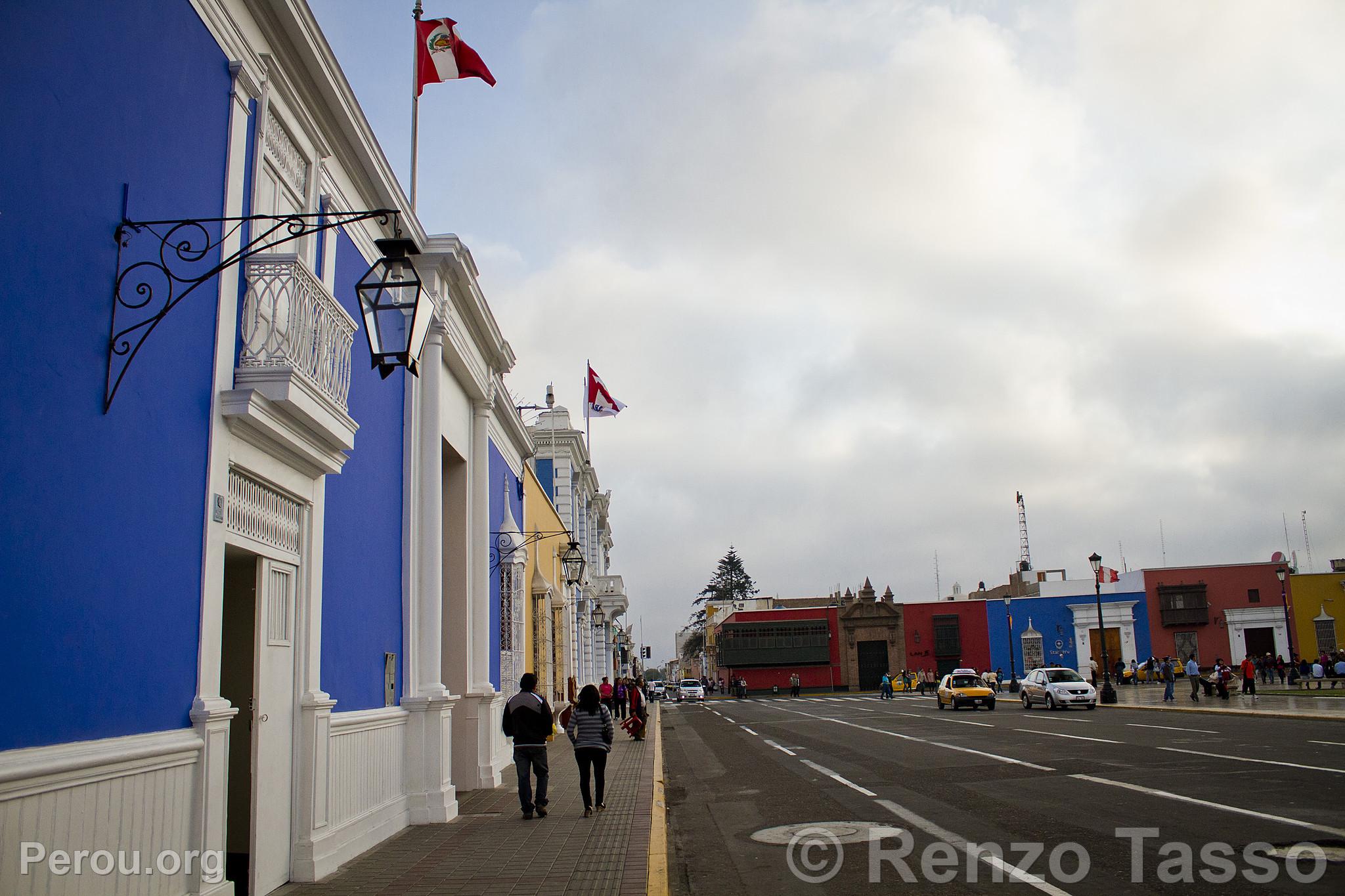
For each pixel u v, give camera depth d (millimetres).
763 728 32156
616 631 67438
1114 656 67938
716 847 10375
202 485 7207
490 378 18172
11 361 5117
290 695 8914
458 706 16438
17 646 5090
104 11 6105
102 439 5941
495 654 19672
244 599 9273
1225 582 66375
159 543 6570
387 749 11641
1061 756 17406
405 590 12883
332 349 9297
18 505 5129
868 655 76500
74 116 5742
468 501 17078
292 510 9055
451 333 14680
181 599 6832
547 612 29328
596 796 14617
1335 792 11586
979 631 74375
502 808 13844
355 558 10898
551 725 13172
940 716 34438
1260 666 56375
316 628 9352
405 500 13094
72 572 5586
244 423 7789
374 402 11812
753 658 77188
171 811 6504
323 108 9977
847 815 11922
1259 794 11562
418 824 12297
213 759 7031
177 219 6961
